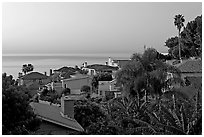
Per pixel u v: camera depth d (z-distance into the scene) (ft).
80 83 159.12
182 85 101.45
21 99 54.95
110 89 136.05
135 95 100.32
